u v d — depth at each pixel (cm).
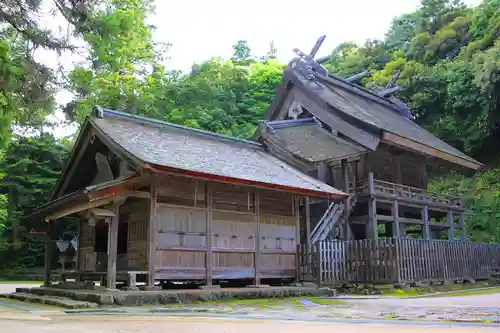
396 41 5375
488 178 3278
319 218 1950
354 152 1923
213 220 1294
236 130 3878
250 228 1379
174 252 1195
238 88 4750
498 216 2816
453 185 3378
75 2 1171
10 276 2836
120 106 3212
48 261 1477
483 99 3453
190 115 3909
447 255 1712
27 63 1110
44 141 3325
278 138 1867
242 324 604
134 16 1313
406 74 4178
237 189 1372
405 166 2359
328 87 2506
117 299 980
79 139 1354
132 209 1272
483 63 3366
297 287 1341
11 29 1210
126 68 3309
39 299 1105
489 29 3950
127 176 1158
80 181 1490
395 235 1995
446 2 5188
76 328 567
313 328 553
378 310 833
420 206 2177
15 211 3023
